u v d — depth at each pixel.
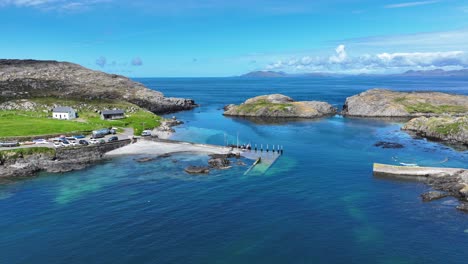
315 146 109.25
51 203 61.72
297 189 69.62
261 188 70.06
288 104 191.50
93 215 56.72
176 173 79.81
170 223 54.06
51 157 88.81
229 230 52.03
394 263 44.06
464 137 113.81
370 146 108.44
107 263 43.56
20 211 58.28
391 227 53.22
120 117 144.75
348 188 70.38
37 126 111.19
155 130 132.12
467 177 71.62
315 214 57.81
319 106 194.88
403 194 67.00
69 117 133.62
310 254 45.97
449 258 45.03
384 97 192.50
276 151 101.31
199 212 58.16
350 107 190.75
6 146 90.44
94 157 92.75
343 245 48.19
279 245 48.03
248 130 140.25
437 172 77.38
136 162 89.06
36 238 49.31
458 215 57.16
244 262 44.03
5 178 75.81
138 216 56.47
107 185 71.38
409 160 91.50
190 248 46.97
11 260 44.12
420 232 51.59
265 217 56.53
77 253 45.66
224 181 74.31
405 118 172.00
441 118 133.75
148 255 45.22
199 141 117.44
